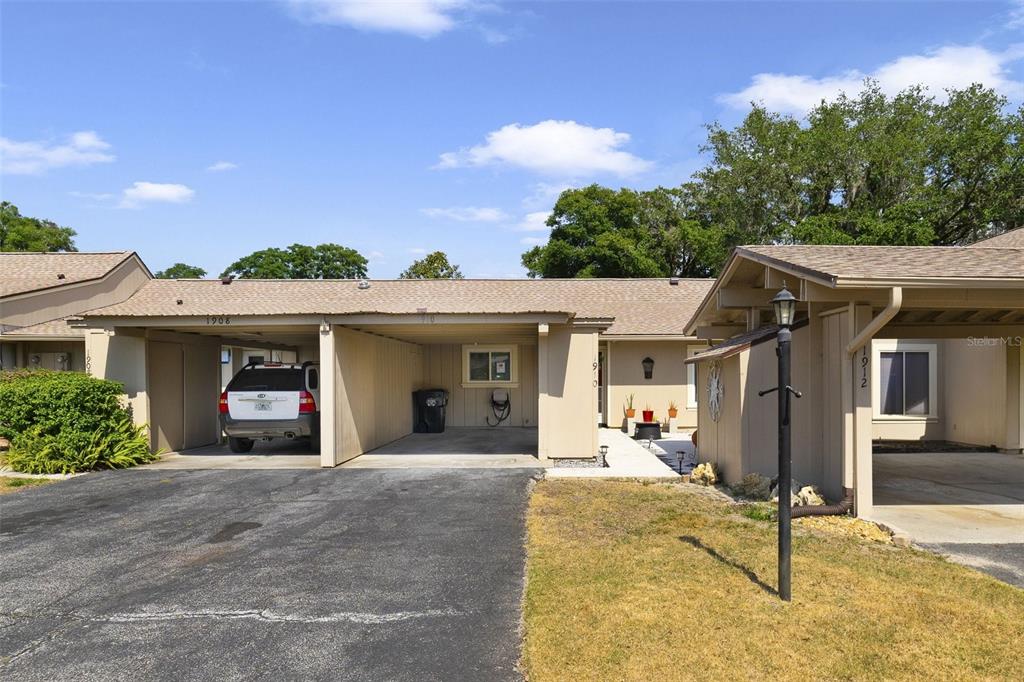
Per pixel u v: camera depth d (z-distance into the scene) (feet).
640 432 50.85
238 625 14.61
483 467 35.24
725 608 14.90
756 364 28.73
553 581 16.76
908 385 48.37
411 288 60.23
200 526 23.12
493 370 57.31
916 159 99.09
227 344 49.85
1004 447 42.75
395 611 15.33
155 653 13.28
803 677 11.90
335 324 35.63
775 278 26.91
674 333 53.88
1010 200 95.66
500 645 13.50
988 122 98.48
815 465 26.53
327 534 21.99
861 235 94.17
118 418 36.42
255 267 149.89
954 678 11.85
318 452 41.16
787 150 107.14
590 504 26.09
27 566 18.83
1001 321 31.53
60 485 30.37
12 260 62.59
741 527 22.26
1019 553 19.61
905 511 25.45
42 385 34.01
